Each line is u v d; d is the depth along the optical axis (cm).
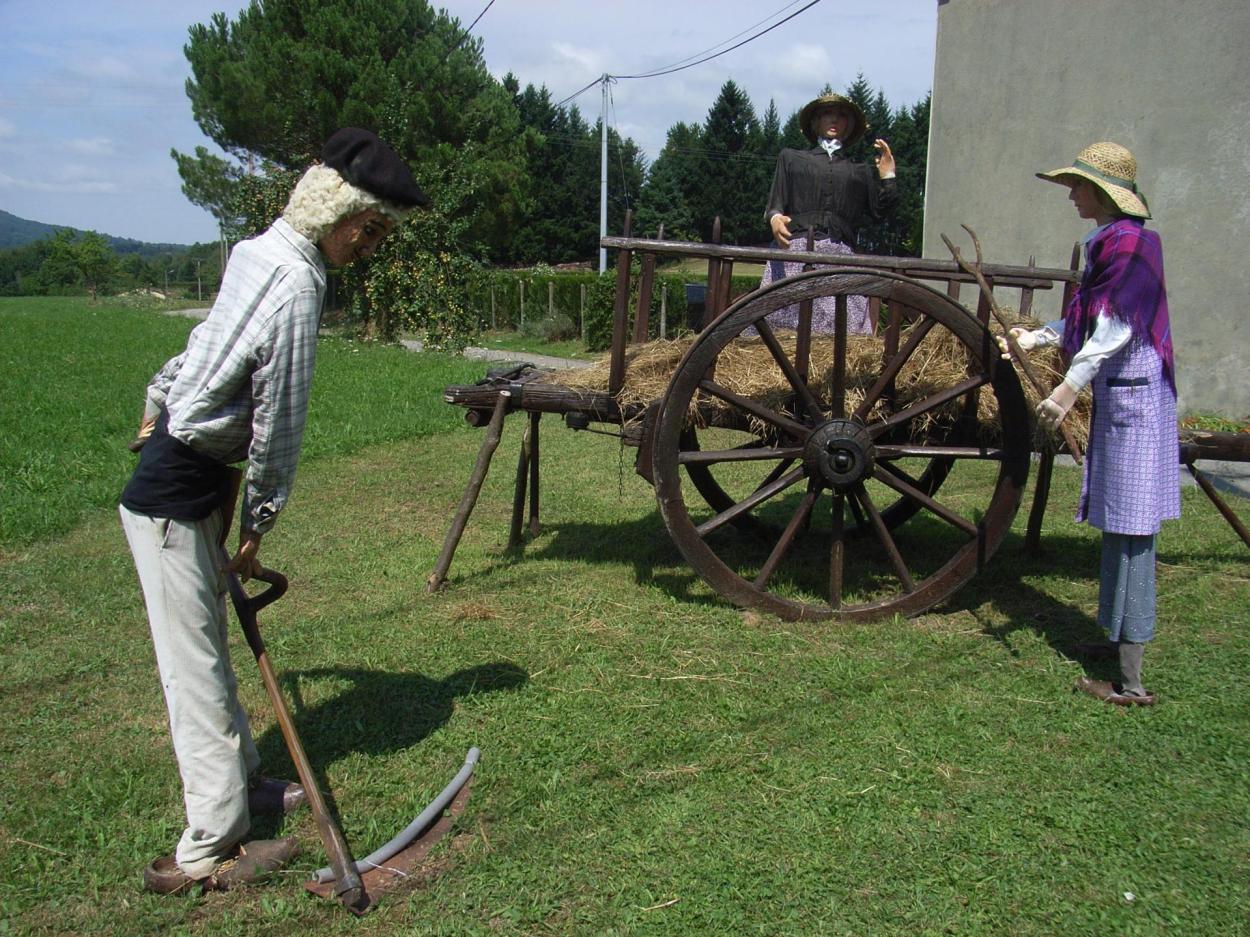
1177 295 825
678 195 4772
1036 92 905
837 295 375
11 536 519
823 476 390
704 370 384
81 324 2194
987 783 284
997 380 382
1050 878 243
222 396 225
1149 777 287
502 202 2364
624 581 461
